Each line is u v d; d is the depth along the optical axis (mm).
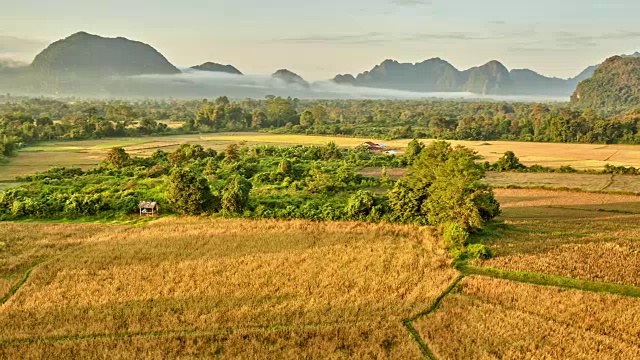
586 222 51750
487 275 36656
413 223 50094
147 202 55000
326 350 26531
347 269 37344
